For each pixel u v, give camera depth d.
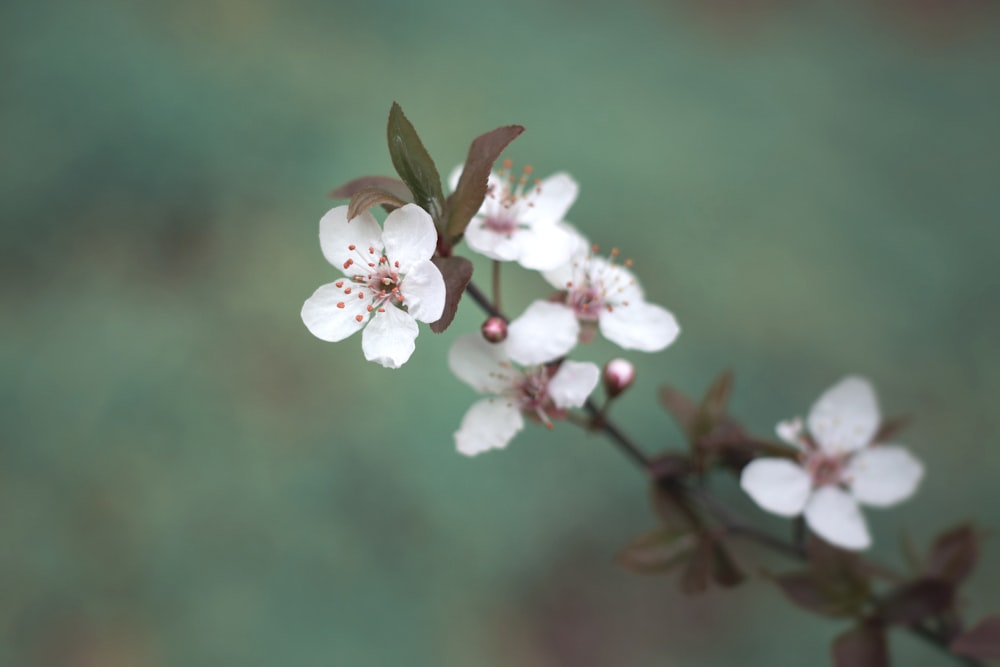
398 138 0.33
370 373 0.59
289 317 0.61
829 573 0.37
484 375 0.36
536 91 0.73
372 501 0.57
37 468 0.55
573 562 0.59
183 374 0.59
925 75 0.83
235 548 0.55
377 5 0.75
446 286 0.33
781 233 0.70
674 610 0.60
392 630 0.55
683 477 0.37
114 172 0.65
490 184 0.35
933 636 0.37
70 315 0.60
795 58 0.81
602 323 0.36
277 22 0.72
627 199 0.68
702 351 0.63
